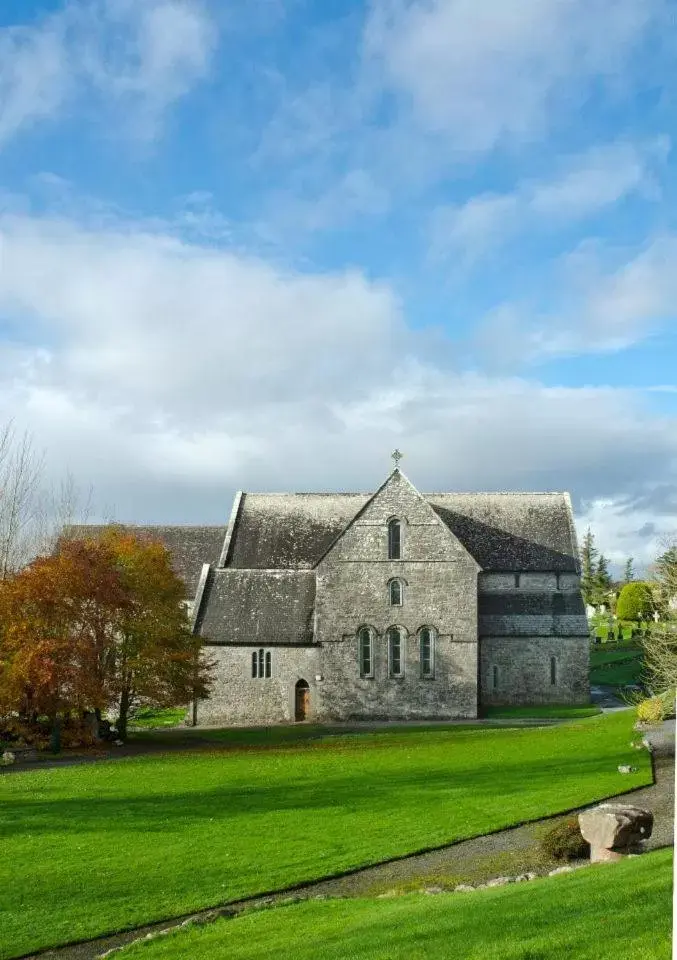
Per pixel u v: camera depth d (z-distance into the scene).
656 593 58.66
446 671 70.44
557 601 79.88
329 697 70.94
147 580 57.34
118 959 18.31
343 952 16.72
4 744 53.34
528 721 67.06
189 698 59.34
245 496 86.56
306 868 24.73
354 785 35.69
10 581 53.94
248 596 74.50
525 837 27.27
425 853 26.19
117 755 50.50
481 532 83.75
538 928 16.36
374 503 72.56
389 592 71.56
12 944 19.94
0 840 27.83
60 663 51.75
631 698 70.62
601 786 32.72
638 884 18.34
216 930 19.70
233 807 32.09
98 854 26.19
